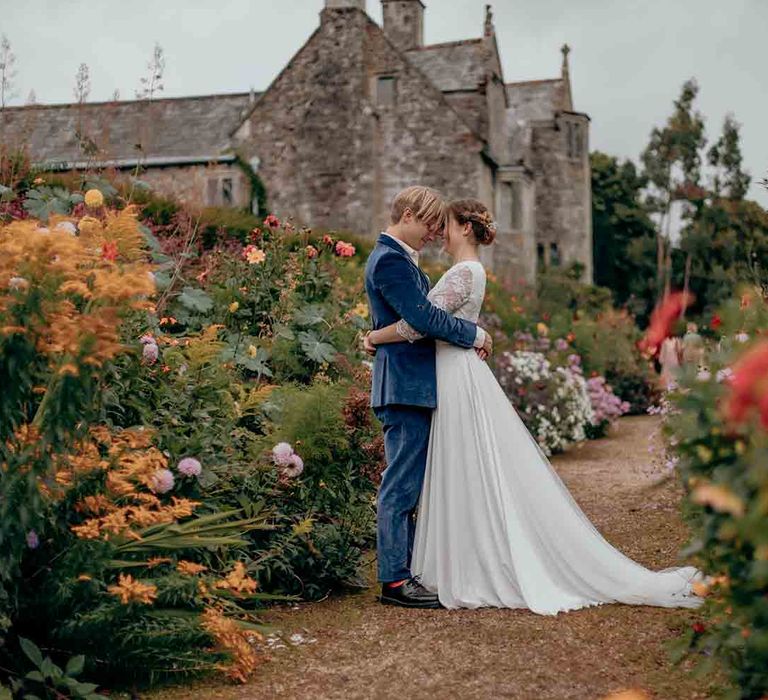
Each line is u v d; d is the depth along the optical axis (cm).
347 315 672
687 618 400
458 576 434
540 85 3559
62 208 619
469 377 448
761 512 224
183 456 413
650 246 4597
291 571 441
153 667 343
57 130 2548
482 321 1291
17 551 312
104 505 342
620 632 389
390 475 449
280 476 455
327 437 469
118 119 2612
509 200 2752
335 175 2295
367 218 2273
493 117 2595
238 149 2333
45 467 308
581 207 3462
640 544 543
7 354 306
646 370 1588
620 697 272
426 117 2283
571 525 439
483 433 441
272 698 331
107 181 677
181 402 442
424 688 337
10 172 756
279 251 681
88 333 304
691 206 4647
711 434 267
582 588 433
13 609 324
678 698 321
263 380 618
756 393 196
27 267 308
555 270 3144
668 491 686
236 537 420
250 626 357
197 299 618
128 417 425
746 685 271
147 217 934
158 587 345
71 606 332
